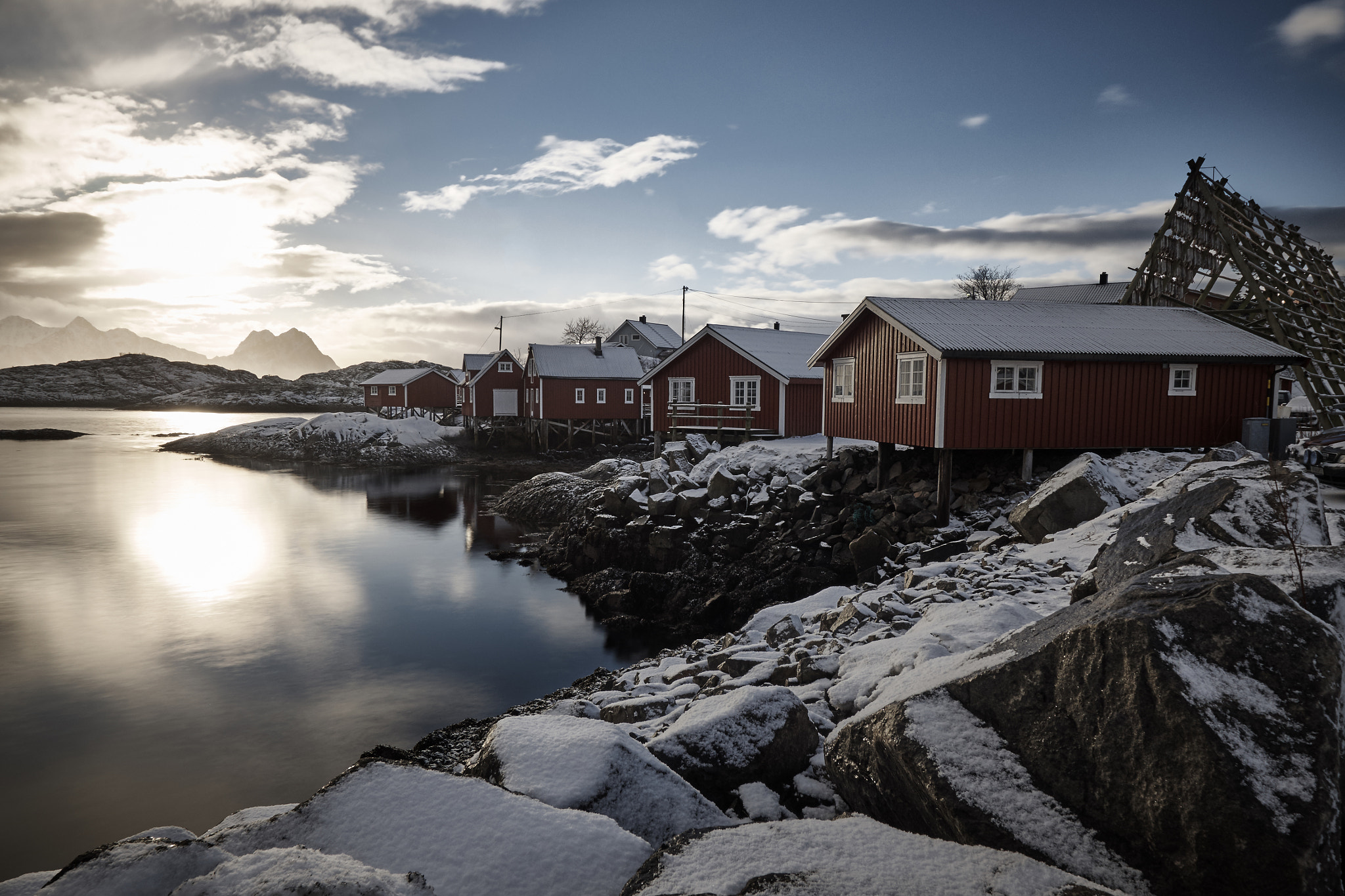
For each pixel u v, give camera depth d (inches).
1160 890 108.7
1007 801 125.8
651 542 775.1
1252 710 112.6
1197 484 302.7
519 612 682.8
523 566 858.8
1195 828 105.5
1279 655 118.3
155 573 809.5
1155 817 111.0
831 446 899.4
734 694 204.4
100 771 390.6
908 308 749.3
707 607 644.1
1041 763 128.3
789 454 922.1
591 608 700.0
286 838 124.6
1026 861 107.9
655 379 1432.1
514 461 1897.1
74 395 5206.7
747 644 407.8
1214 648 120.9
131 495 1328.7
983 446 666.2
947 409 657.6
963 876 105.0
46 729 438.6
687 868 109.6
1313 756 105.9
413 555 909.2
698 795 162.2
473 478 1631.4
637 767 159.8
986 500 681.6
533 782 150.4
